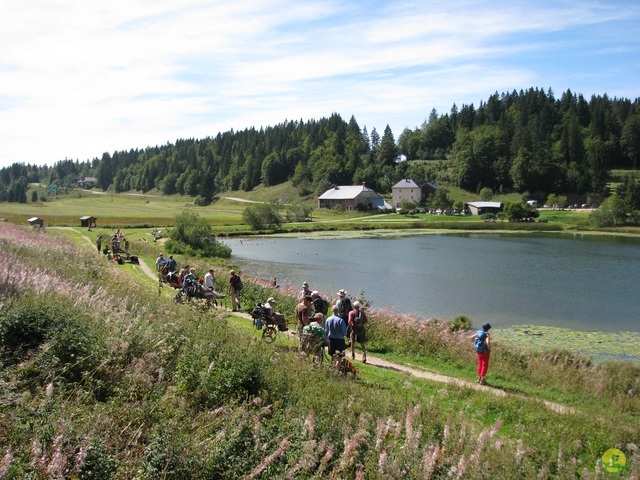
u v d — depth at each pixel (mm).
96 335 11438
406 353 20016
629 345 26500
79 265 25359
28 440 7191
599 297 38938
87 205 178000
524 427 11594
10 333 10812
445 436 9766
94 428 7852
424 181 188000
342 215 144125
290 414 10234
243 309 24969
